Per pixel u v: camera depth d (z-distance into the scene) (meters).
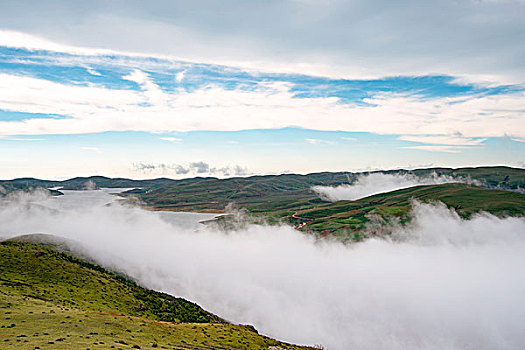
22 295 93.00
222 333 91.19
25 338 55.47
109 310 112.38
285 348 95.12
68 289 123.12
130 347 56.78
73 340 56.03
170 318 136.12
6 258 139.50
